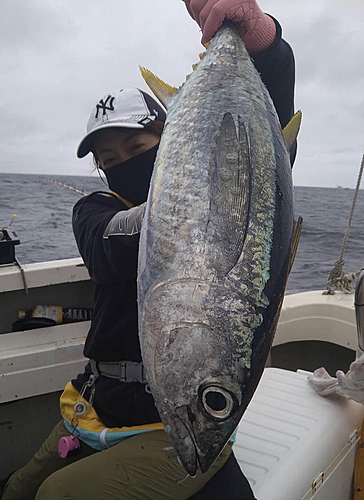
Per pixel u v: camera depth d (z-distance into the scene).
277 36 1.41
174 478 1.32
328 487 1.55
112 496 1.31
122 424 1.46
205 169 1.03
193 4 1.32
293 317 2.76
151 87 1.33
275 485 1.38
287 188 1.10
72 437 1.56
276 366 2.89
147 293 0.98
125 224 1.26
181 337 0.94
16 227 15.50
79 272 2.40
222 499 1.32
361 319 1.76
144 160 1.51
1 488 2.16
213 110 1.12
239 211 1.00
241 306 0.95
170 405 0.95
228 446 1.39
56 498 1.32
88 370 1.65
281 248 1.03
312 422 1.66
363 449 1.72
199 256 0.96
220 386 0.94
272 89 1.50
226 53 1.25
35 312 2.34
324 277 8.41
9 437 2.24
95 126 1.53
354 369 1.68
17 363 2.11
